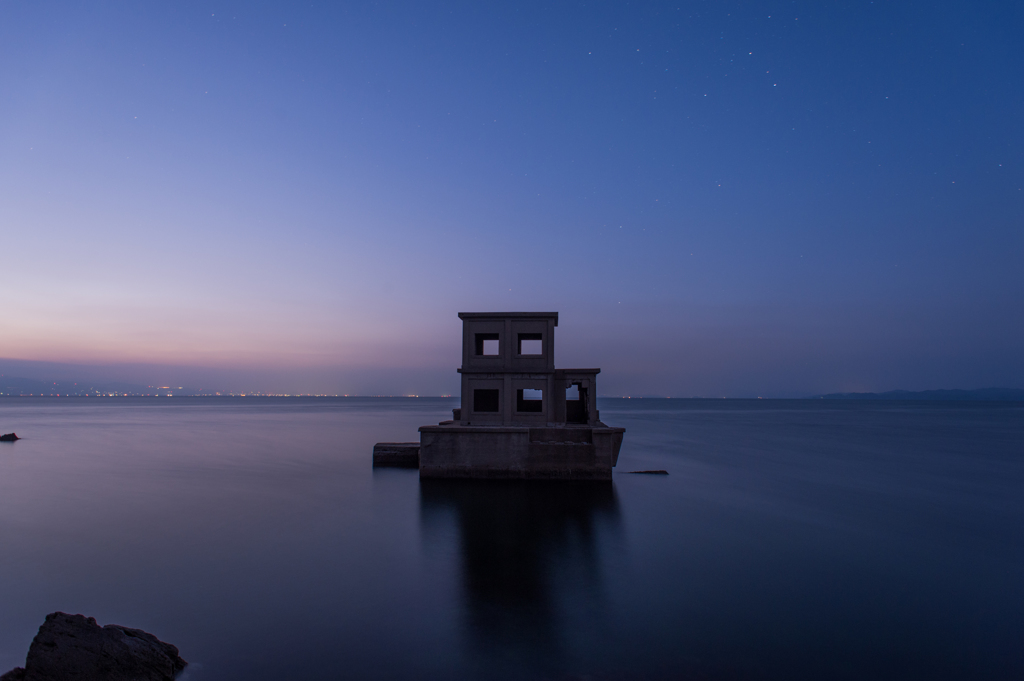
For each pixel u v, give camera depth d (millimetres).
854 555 16484
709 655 10047
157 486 26844
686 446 50000
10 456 38625
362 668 9352
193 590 12883
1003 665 9836
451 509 21656
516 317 28703
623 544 17297
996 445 52188
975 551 17047
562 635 10781
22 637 10469
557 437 27625
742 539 18078
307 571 14336
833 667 9664
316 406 169375
